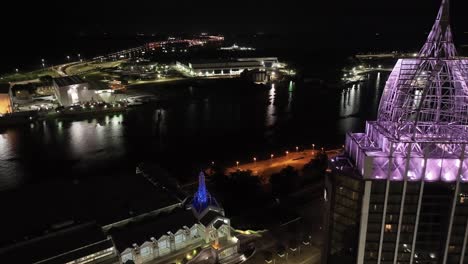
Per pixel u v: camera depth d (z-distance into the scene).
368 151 84.00
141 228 114.31
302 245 120.94
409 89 86.44
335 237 90.81
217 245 114.19
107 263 103.00
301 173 172.50
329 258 93.25
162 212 124.56
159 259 110.94
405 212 82.56
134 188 137.88
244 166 191.50
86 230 110.44
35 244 103.56
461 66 84.69
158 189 137.38
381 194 81.75
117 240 108.94
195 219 119.75
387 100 94.25
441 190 80.50
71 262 99.56
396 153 81.50
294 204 146.75
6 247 100.62
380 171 80.50
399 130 85.44
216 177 159.88
